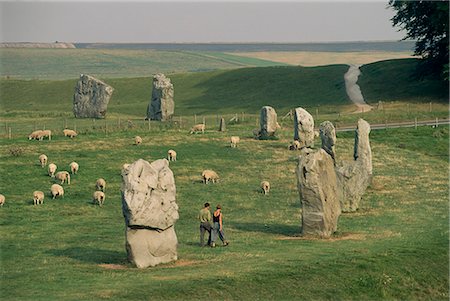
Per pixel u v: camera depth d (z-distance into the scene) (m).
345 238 54.66
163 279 41.50
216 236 52.41
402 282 45.91
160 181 45.78
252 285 41.66
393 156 93.50
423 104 135.12
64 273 43.25
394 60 173.38
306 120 94.62
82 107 133.12
